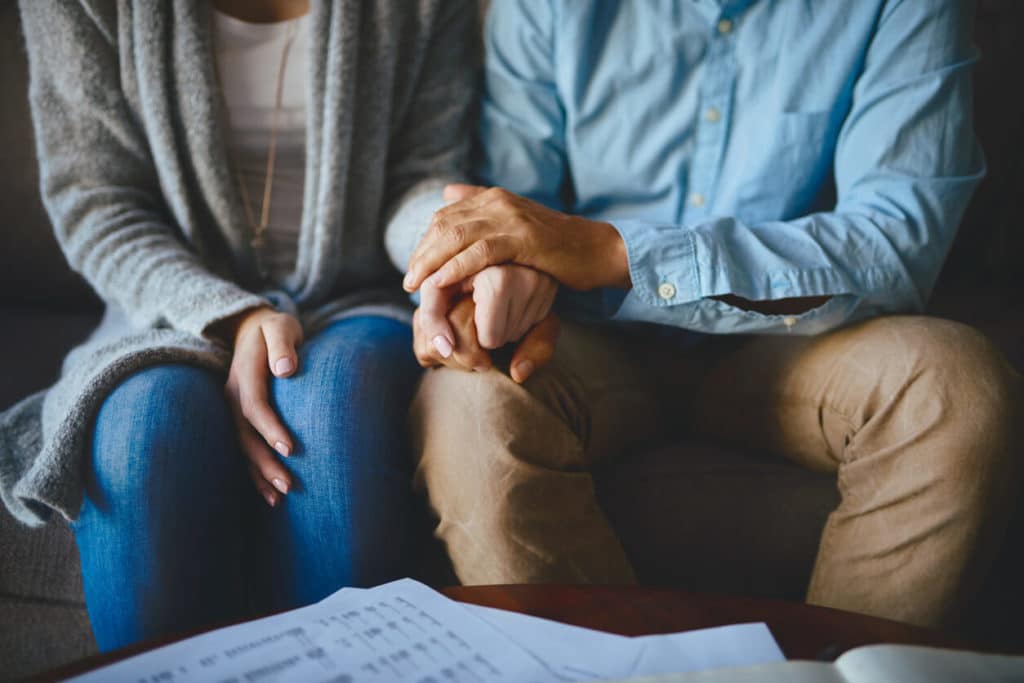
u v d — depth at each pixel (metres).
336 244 0.93
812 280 0.74
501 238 0.71
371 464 0.71
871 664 0.36
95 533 0.65
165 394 0.69
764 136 0.90
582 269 0.74
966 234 1.17
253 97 0.93
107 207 0.88
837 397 0.76
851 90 0.89
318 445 0.69
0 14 1.13
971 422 0.66
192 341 0.78
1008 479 0.66
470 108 1.04
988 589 0.81
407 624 0.43
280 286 0.97
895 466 0.69
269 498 0.70
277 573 0.72
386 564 0.71
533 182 1.00
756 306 0.77
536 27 0.97
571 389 0.78
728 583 0.80
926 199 0.81
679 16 0.92
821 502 0.79
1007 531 0.80
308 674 0.39
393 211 0.97
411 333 0.91
